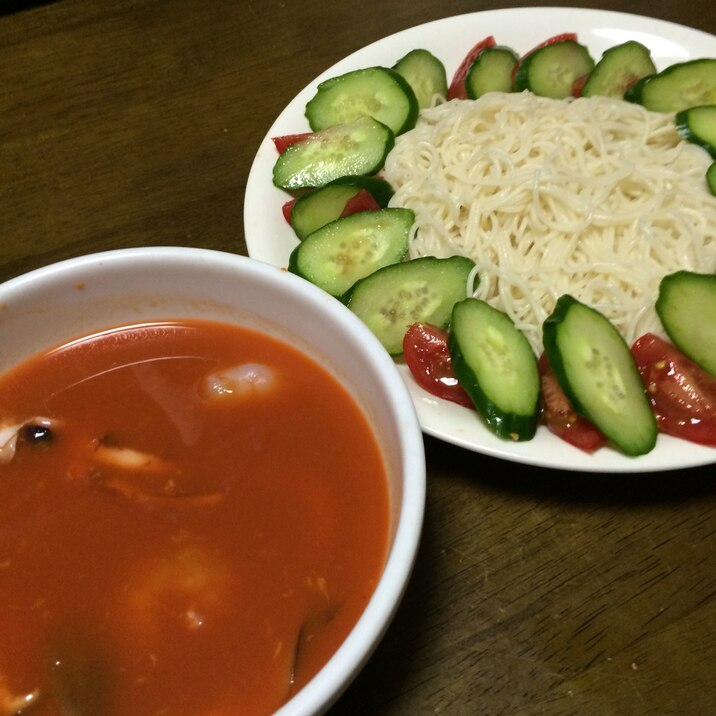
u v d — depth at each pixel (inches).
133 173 15.7
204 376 9.8
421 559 10.9
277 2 19.1
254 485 9.0
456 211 15.3
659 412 11.9
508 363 12.0
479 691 9.9
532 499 11.4
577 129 16.0
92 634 8.3
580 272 14.8
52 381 9.8
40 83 17.6
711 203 15.1
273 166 14.8
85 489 9.1
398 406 8.2
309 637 8.1
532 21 17.0
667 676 9.9
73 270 9.4
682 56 16.6
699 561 10.8
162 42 18.3
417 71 16.7
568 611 10.4
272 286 9.2
